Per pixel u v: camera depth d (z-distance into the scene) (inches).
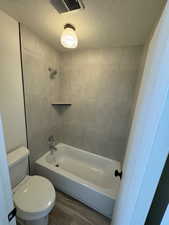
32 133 66.3
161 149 15.8
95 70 75.5
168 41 15.6
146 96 23.2
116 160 80.5
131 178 23.9
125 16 43.4
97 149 85.2
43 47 66.1
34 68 62.0
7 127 50.4
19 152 53.5
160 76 17.1
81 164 87.2
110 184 67.7
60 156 92.2
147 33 53.3
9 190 18.9
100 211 54.9
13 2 38.3
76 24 49.3
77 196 60.1
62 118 92.7
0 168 17.1
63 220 52.4
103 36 58.3
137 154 22.4
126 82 69.7
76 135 90.4
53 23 49.4
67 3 38.1
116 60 69.6
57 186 65.7
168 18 16.8
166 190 18.7
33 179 53.5
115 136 78.2
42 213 40.5
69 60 81.4
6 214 18.8
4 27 44.5
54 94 82.4
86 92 80.7
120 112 74.2
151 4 37.0
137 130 25.9
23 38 52.9
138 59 64.9
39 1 37.8
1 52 44.7
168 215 13.6
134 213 20.2
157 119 15.7
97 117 80.9
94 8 39.9
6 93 48.3
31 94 62.1
